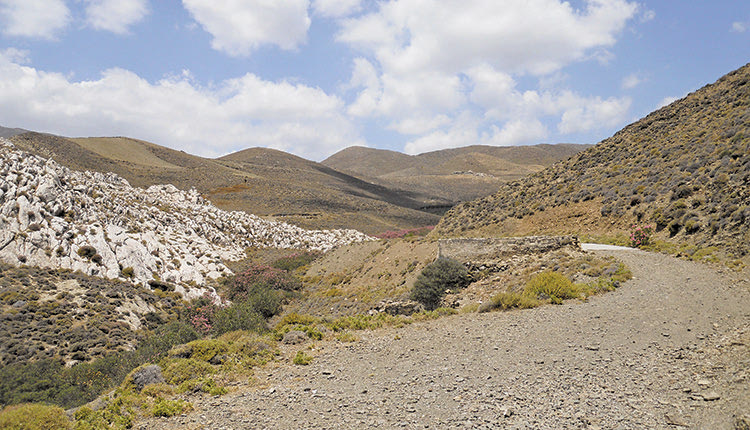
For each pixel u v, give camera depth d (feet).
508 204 156.97
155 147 611.06
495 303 54.70
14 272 91.91
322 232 265.34
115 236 121.70
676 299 46.26
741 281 48.88
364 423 23.35
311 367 35.63
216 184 438.81
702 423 19.92
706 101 144.77
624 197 113.29
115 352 74.08
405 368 33.63
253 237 226.99
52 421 23.59
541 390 26.32
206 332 71.72
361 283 110.01
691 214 81.61
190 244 166.20
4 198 107.96
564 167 167.43
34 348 69.15
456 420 22.94
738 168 82.99
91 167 374.84
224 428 23.48
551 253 73.26
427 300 71.15
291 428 23.08
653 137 144.46
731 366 26.08
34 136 399.24
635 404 23.08
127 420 24.45
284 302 112.98
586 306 49.06
